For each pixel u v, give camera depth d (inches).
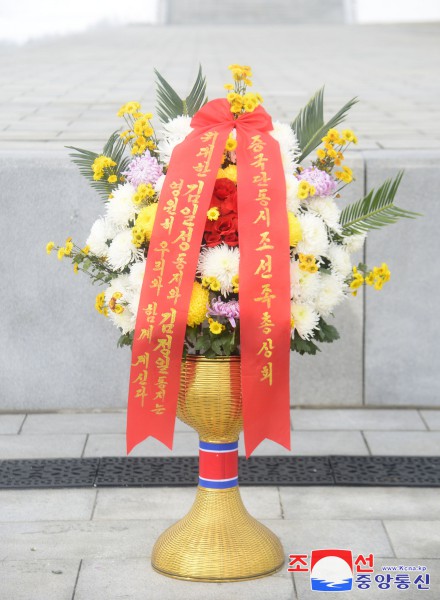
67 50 725.9
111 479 186.9
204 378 140.6
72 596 141.8
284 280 134.3
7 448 203.9
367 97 385.4
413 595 143.2
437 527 167.5
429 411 227.9
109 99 366.0
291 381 227.5
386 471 191.9
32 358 224.2
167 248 135.3
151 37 981.2
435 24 1269.7
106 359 224.8
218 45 818.8
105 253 146.4
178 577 146.5
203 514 148.8
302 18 1571.1
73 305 221.9
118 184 150.2
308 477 188.7
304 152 154.8
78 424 218.8
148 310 135.2
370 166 218.8
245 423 136.3
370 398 228.2
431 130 278.2
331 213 142.3
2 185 217.5
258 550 147.6
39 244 219.6
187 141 142.7
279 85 440.5
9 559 154.3
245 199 136.3
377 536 163.8
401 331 225.6
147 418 137.7
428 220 221.3
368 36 975.0
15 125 280.8
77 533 164.4
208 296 137.2
